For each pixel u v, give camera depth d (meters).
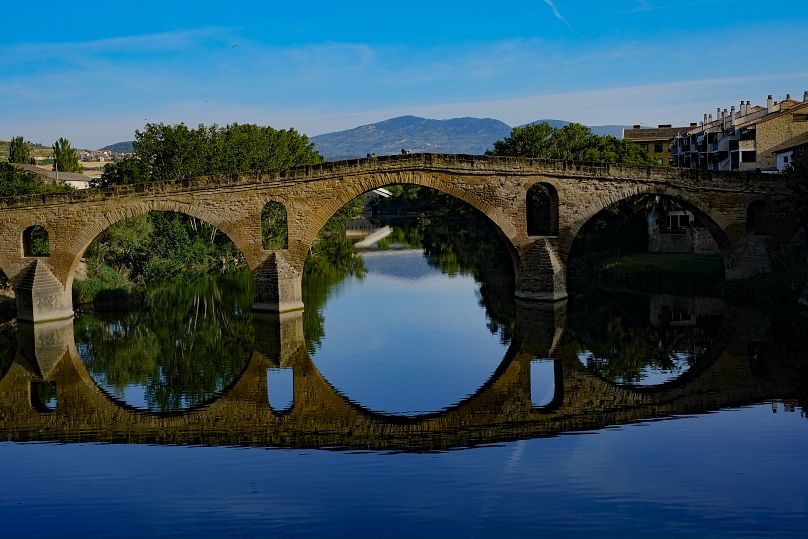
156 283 67.50
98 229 49.81
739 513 19.05
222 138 81.38
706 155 97.00
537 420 26.91
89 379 34.69
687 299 52.88
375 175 50.28
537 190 78.12
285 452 24.09
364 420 27.48
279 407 29.53
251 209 50.19
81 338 43.94
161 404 30.48
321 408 29.17
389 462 22.95
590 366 34.91
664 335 41.16
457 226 130.62
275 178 50.03
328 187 50.25
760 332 41.00
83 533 18.75
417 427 26.44
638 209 68.88
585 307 50.38
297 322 46.94
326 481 21.59
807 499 19.75
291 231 50.47
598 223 74.44
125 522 19.30
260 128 98.94
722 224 52.25
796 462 22.25
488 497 20.27
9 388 33.47
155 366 36.84
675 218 75.75
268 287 50.16
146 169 75.19
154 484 21.70
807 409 27.41
